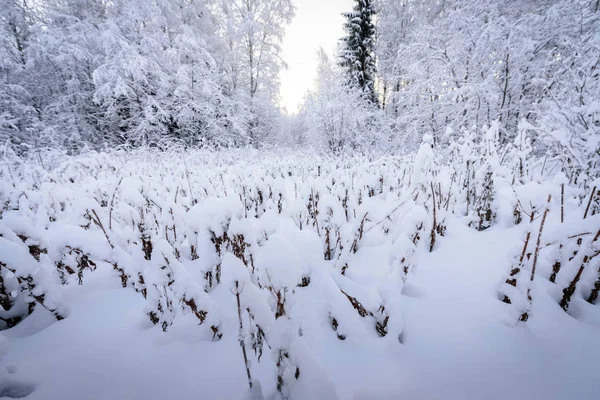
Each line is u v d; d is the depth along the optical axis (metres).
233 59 13.56
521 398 0.89
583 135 2.32
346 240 2.09
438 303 1.39
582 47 3.89
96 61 9.81
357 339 1.12
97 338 1.20
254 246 1.38
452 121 7.34
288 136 20.83
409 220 1.78
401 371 0.99
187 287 1.14
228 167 5.00
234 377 0.98
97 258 1.50
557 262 1.42
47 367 1.04
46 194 2.61
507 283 1.32
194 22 12.65
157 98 10.63
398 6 13.14
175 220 1.87
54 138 8.73
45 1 10.01
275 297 1.04
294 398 0.79
